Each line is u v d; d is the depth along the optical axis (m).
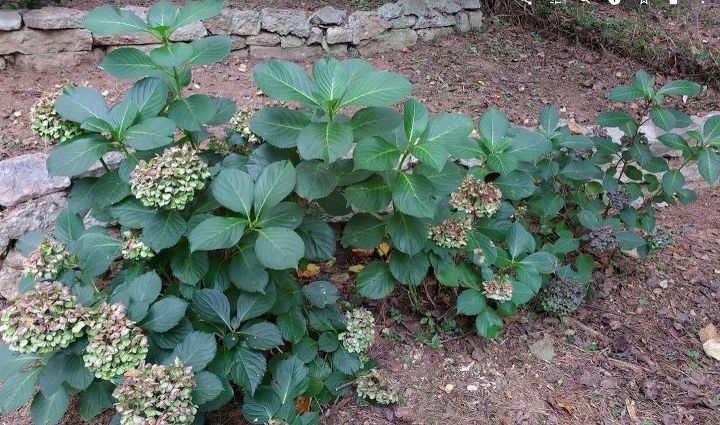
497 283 2.30
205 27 3.95
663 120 2.63
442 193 2.12
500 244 2.85
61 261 1.85
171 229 1.84
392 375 2.36
